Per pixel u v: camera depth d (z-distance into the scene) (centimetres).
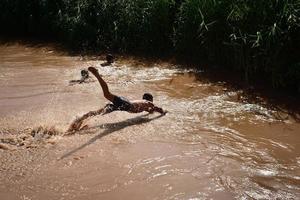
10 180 451
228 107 644
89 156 497
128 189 432
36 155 502
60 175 459
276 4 697
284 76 683
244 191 429
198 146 522
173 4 889
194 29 820
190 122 592
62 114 621
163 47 902
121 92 712
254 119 604
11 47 1051
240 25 738
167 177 452
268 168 474
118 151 509
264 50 689
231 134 558
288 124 589
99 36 977
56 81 773
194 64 830
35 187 438
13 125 585
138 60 882
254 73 746
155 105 648
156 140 537
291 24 661
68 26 1016
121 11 951
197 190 429
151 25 892
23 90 727
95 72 575
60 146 523
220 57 805
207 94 696
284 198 418
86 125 581
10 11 1147
